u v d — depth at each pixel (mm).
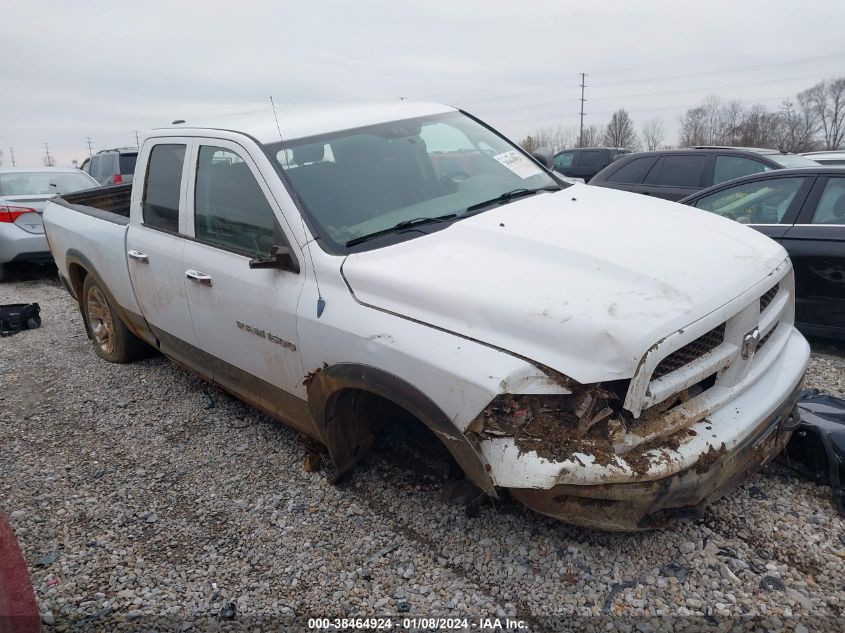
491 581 2771
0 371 5879
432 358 2611
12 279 10492
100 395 5129
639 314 2424
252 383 3777
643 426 2482
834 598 2557
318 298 3088
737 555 2805
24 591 2027
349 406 3225
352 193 3463
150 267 4344
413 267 2898
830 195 5312
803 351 3215
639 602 2592
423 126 4117
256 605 2781
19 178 10836
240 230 3621
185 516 3455
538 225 3127
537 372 2439
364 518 3270
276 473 3770
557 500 2510
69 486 3828
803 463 3359
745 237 3217
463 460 2574
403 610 2672
